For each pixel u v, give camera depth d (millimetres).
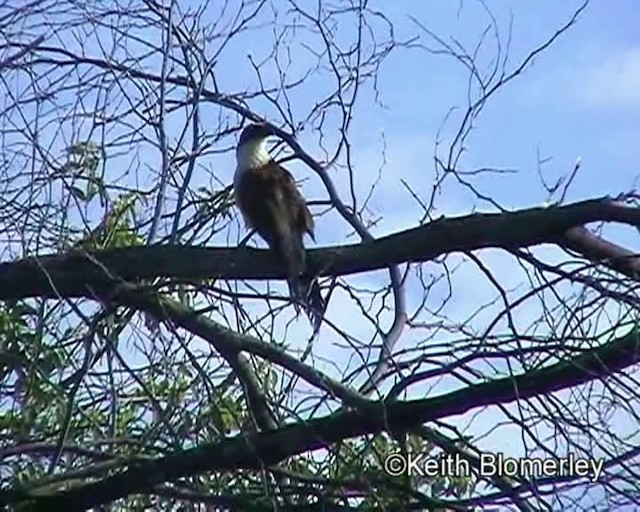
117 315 11102
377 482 10578
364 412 10477
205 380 10641
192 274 10867
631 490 9859
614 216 10086
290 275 10695
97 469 11008
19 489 10953
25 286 10859
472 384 10250
